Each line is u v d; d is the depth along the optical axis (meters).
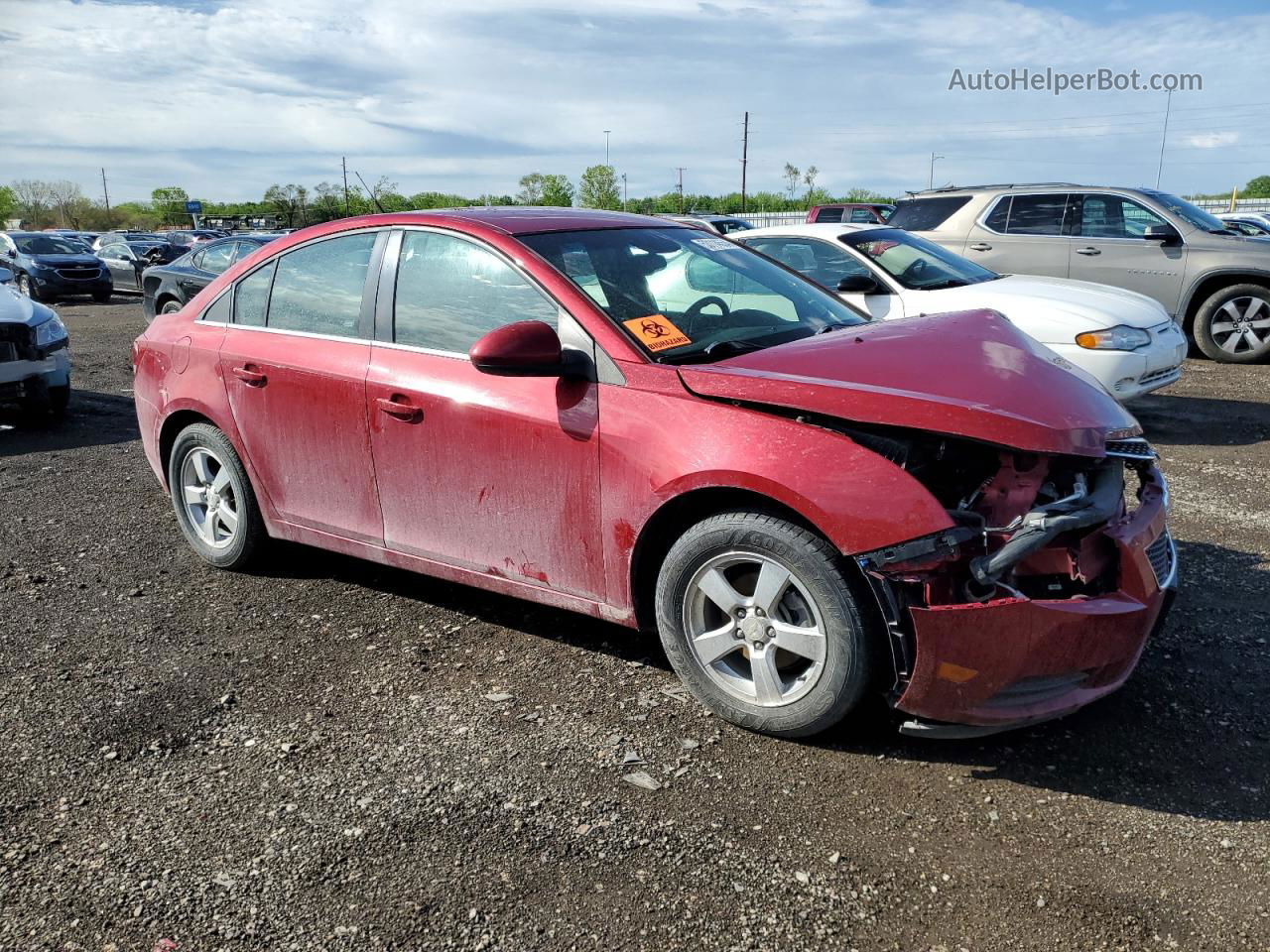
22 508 5.85
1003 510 2.89
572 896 2.44
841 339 3.42
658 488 3.11
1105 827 2.68
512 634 3.96
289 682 3.58
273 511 4.38
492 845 2.64
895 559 2.74
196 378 4.52
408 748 3.13
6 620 4.18
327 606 4.27
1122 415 3.17
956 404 2.85
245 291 4.49
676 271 3.82
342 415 3.94
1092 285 7.78
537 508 3.45
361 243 4.07
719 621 3.22
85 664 3.75
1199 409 8.35
